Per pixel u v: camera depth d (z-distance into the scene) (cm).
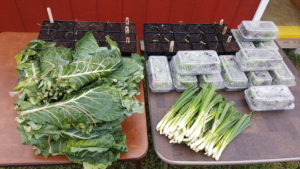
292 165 229
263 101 156
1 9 254
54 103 118
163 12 276
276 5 379
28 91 120
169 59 191
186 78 166
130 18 279
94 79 130
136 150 131
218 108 150
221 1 269
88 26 196
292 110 164
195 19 288
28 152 126
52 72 130
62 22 196
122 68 145
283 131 151
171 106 159
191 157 134
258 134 148
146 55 189
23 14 262
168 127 141
